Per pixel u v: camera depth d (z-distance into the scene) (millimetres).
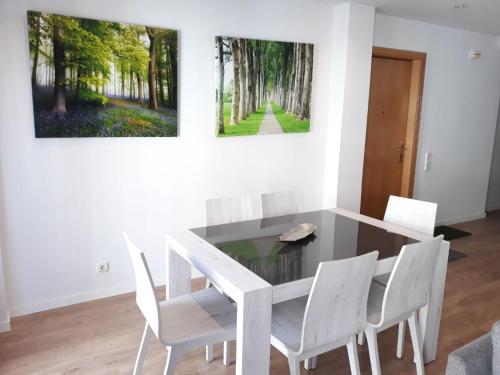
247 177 3588
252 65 3396
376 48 4098
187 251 2104
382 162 4594
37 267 2822
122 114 2900
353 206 4117
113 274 3111
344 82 3771
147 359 2391
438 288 2352
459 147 5242
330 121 3959
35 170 2705
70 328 2682
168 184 3211
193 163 3293
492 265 3982
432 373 2355
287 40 3580
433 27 4551
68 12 2637
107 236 3039
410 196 4828
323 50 3803
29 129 2643
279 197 2980
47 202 2781
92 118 2797
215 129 3332
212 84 3262
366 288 1829
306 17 3639
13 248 2721
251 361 1705
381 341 2666
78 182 2861
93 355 2412
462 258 4156
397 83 4512
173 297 2363
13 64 2537
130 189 3062
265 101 3525
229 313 2023
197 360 2410
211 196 3432
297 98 3707
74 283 2975
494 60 5324
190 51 3121
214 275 1850
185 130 3205
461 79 5012
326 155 4035
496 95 5465
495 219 5668
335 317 1771
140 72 2918
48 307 2900
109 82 2816
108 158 2936
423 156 4902
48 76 2613
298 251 2141
